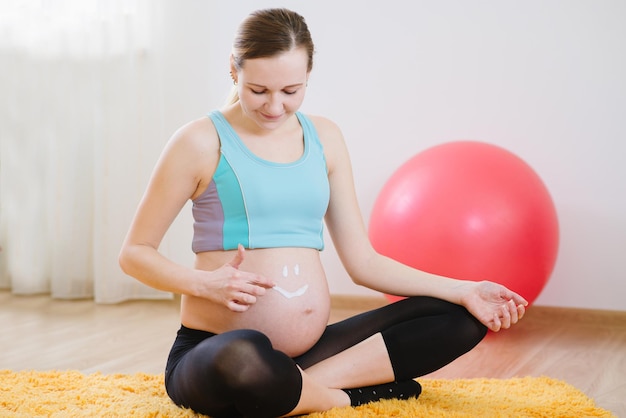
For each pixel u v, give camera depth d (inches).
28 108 147.5
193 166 65.3
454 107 137.6
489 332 116.5
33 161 147.6
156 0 145.3
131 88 143.8
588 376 91.8
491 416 67.1
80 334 113.9
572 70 130.9
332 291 145.1
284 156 67.7
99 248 142.0
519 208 111.0
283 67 59.9
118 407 69.4
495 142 135.5
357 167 143.3
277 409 60.2
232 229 65.7
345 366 68.2
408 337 68.6
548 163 132.9
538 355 103.4
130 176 144.2
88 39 144.6
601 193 130.5
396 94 140.6
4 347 104.6
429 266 111.5
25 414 67.1
